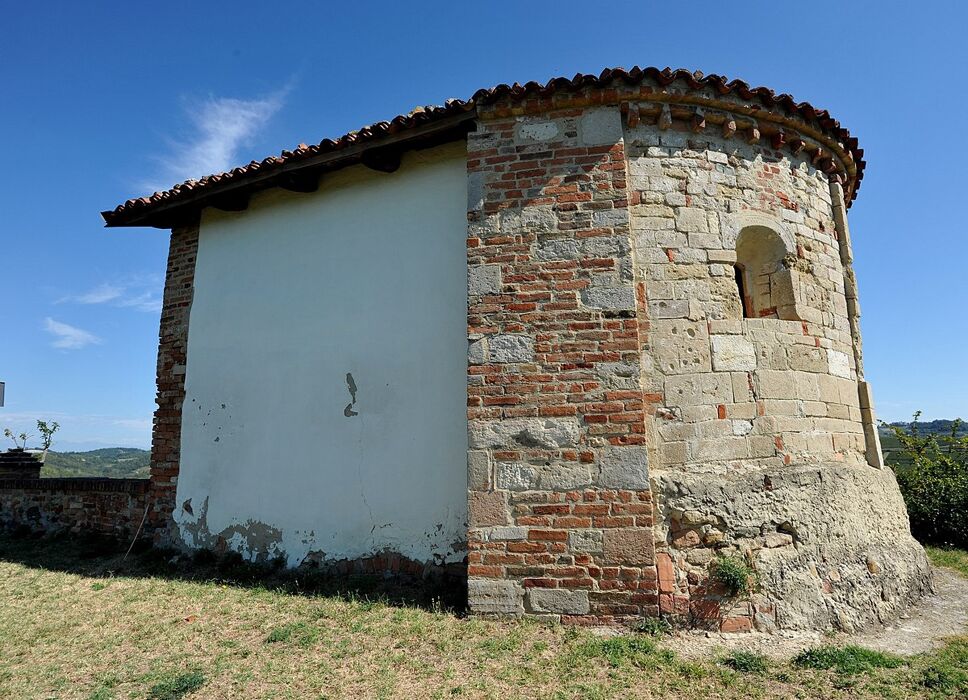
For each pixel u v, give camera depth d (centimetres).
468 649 455
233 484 742
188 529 763
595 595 498
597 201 566
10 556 806
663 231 586
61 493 931
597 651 449
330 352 712
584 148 579
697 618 501
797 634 498
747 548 527
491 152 593
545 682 407
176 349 831
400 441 653
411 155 704
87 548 828
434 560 613
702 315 579
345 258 725
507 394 544
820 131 672
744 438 565
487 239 576
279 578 658
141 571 712
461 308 648
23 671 437
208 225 848
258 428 740
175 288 856
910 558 628
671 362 562
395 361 671
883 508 634
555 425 530
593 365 535
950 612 582
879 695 399
